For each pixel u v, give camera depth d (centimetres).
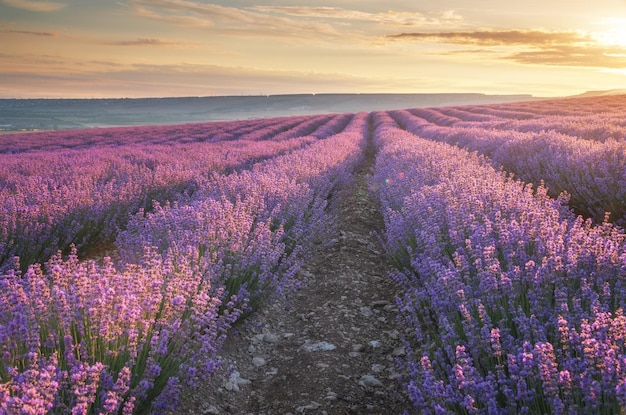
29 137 2956
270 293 484
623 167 704
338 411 328
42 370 235
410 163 996
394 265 579
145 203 844
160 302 336
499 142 1329
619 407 212
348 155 1517
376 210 948
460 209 475
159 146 1989
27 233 595
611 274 330
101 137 2925
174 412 313
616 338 242
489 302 319
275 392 357
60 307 285
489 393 231
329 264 635
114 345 280
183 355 312
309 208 805
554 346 268
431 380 254
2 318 277
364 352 411
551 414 228
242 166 1305
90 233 683
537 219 426
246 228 508
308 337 445
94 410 251
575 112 3228
